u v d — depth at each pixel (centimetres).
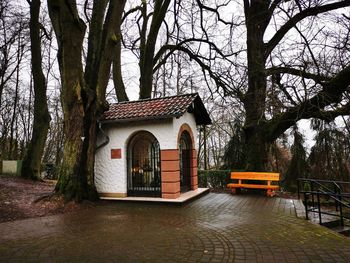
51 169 2439
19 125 3359
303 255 505
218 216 845
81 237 649
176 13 1931
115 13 1205
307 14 1352
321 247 546
